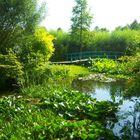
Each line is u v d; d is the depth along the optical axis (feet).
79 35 125.29
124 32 135.85
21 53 67.10
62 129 32.48
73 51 126.62
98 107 43.09
